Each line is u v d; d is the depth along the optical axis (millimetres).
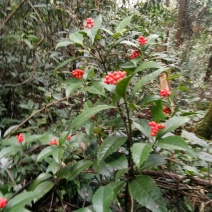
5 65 2842
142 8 5059
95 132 1707
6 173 1837
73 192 1852
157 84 3420
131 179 1403
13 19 2871
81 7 3248
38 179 1661
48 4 2943
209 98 4973
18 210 1013
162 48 3961
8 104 2855
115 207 1660
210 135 2975
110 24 3447
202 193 1616
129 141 1447
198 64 8281
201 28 8875
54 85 2977
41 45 3043
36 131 2396
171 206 1653
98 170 1503
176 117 1385
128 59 2926
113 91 1382
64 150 1639
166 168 1827
